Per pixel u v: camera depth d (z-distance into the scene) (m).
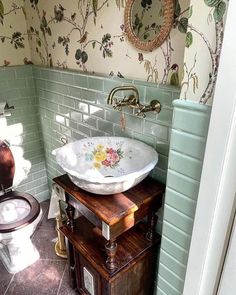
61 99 1.70
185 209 0.89
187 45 0.73
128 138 1.24
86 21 1.30
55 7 1.46
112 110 1.32
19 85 1.86
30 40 1.79
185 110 0.78
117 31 1.16
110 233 0.95
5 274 1.63
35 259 1.72
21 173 2.08
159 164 1.16
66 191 1.11
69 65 1.53
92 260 1.12
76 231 1.28
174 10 0.92
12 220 1.52
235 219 0.75
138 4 1.02
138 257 1.13
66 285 1.55
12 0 1.66
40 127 2.09
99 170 1.21
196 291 0.94
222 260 0.83
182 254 0.96
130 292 1.21
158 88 1.05
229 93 0.64
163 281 1.09
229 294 0.87
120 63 1.21
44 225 2.04
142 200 1.01
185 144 0.81
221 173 0.72
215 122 0.69
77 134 1.67
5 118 1.85
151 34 1.02
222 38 0.65
